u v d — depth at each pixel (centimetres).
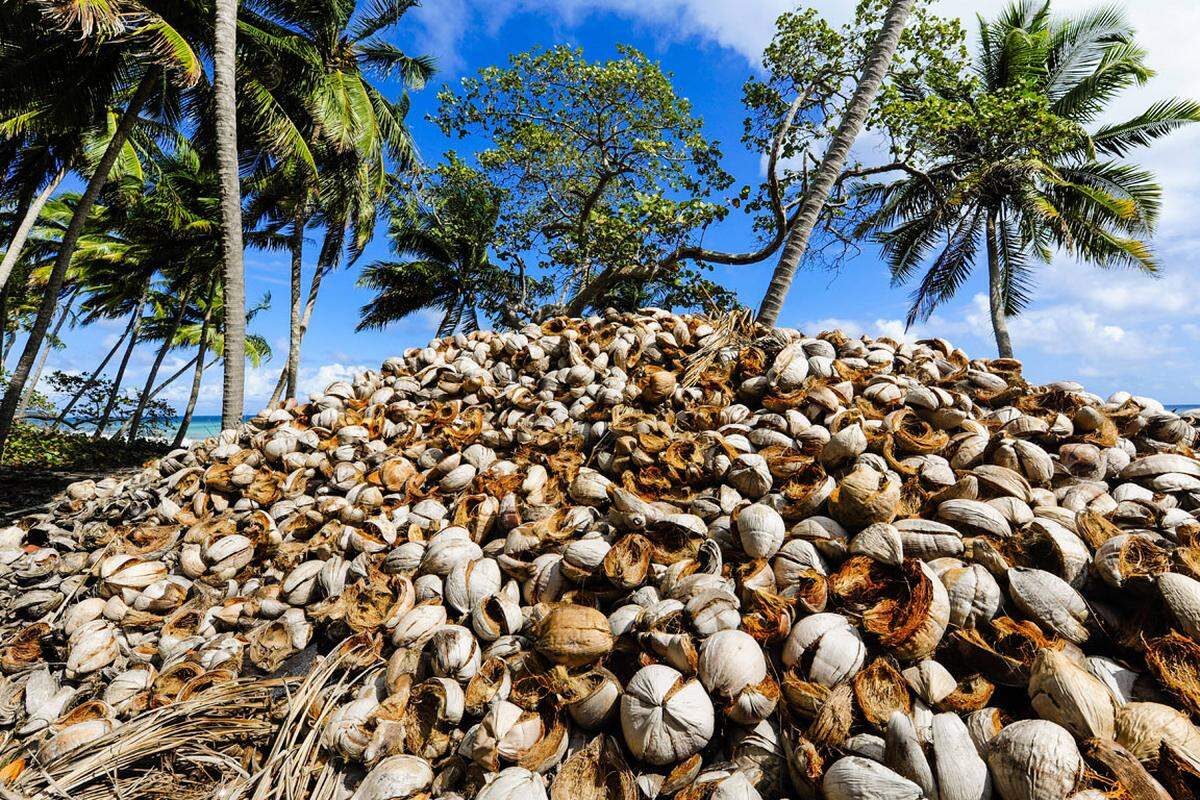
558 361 548
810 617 236
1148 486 308
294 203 1939
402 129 1809
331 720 245
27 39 1098
